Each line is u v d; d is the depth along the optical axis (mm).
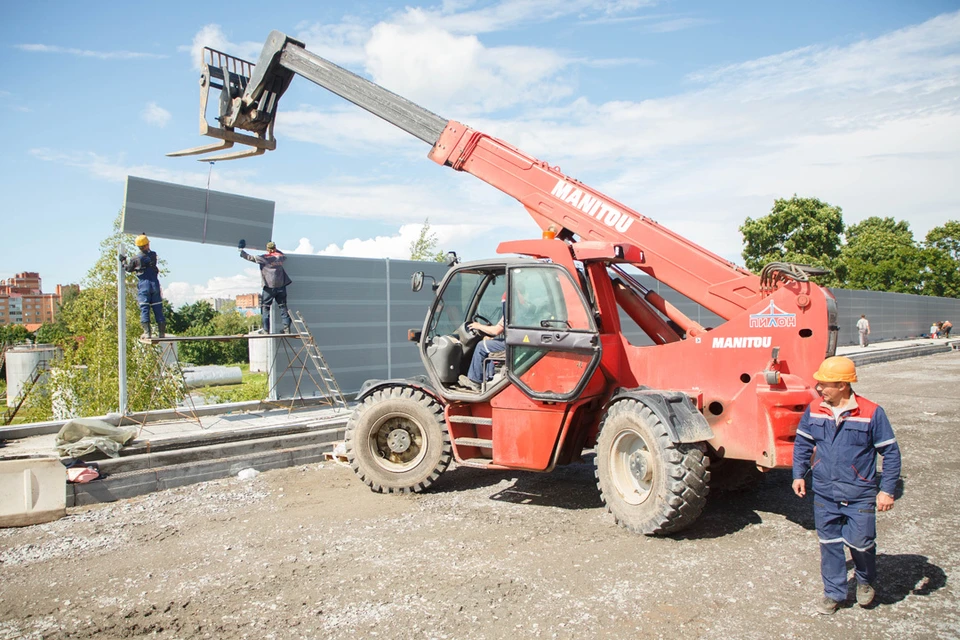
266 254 10156
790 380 5234
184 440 7863
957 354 26000
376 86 7719
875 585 4242
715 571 4516
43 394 13984
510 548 5008
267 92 8062
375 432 6777
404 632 3697
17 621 3955
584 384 5789
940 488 6570
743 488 6438
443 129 7422
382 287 12031
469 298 7242
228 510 6176
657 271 6305
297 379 10781
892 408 11711
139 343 12195
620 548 4984
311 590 4285
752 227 38000
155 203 8930
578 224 6723
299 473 7594
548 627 3725
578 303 5906
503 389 6207
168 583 4465
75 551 5145
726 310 5984
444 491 6758
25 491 5918
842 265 37750
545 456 6000
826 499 3855
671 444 5047
